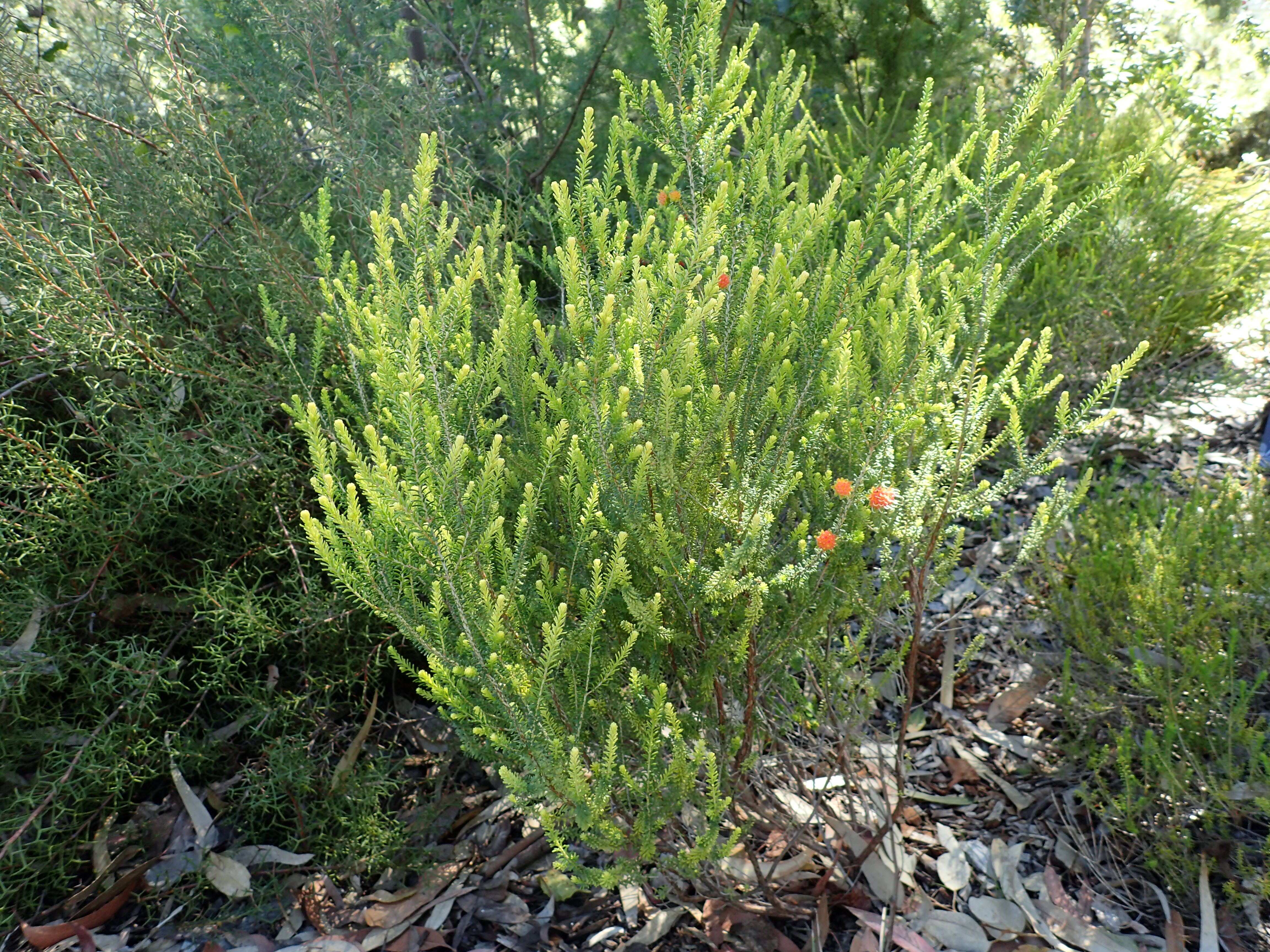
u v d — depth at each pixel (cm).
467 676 127
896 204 262
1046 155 365
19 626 189
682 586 149
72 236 197
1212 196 377
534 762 133
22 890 185
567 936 176
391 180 237
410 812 206
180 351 202
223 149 222
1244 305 354
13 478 189
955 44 416
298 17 236
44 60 217
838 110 422
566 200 169
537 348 189
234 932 183
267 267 208
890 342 158
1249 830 183
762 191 176
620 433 141
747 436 161
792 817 186
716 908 175
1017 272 168
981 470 329
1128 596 204
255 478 212
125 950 179
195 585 215
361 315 152
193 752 198
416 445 130
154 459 190
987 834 195
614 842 139
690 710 167
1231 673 182
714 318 152
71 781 187
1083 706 211
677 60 177
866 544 172
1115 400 339
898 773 177
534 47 362
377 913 185
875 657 241
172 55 207
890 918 172
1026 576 268
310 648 213
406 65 280
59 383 212
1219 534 212
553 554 168
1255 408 354
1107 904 178
